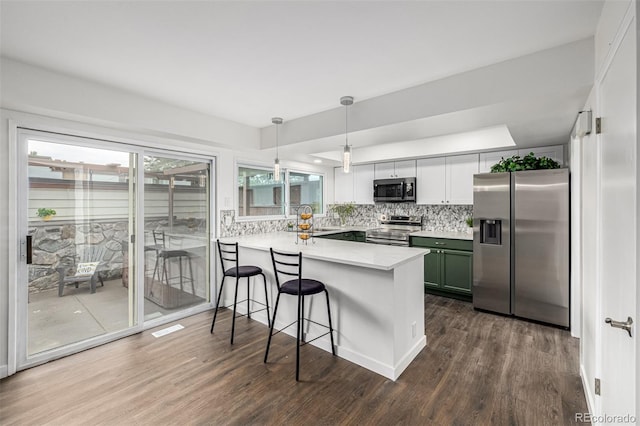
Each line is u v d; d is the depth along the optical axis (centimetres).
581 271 241
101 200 289
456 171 435
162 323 332
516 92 202
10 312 233
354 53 196
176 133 302
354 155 509
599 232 166
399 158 469
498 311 352
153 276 328
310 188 546
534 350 266
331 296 267
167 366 245
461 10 152
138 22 162
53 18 158
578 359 251
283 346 279
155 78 235
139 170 312
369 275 240
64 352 261
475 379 224
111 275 297
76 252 275
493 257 354
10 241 232
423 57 201
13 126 230
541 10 152
